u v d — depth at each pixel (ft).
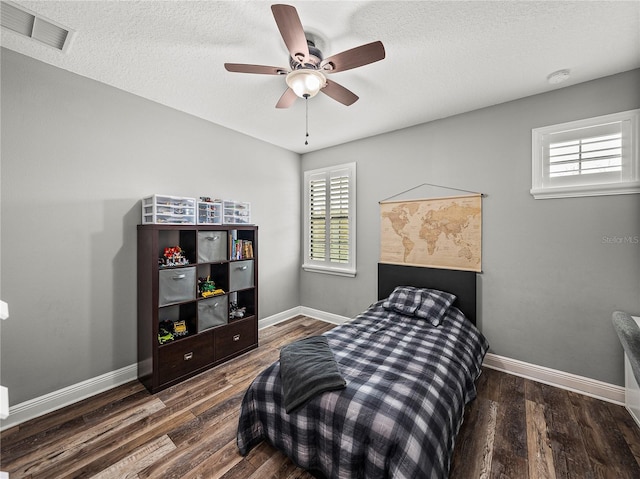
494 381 8.16
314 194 13.70
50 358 6.92
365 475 4.31
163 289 7.91
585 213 7.48
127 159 8.20
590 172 7.43
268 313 12.86
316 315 13.83
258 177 12.19
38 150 6.71
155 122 8.79
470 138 9.25
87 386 7.48
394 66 6.83
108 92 7.79
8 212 6.35
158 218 8.13
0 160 6.23
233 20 5.41
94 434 6.10
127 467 5.28
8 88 6.29
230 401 7.34
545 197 7.94
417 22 5.42
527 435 6.04
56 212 6.99
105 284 7.80
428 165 10.14
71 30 5.65
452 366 6.21
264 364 9.37
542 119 8.04
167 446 5.80
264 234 12.56
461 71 7.04
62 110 7.03
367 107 9.02
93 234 7.58
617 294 7.14
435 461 4.21
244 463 5.42
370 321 8.68
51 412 6.83
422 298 9.10
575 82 7.50
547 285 8.04
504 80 7.43
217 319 9.32
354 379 5.39
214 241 9.25
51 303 6.94
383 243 11.30
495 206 8.81
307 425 5.00
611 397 7.16
